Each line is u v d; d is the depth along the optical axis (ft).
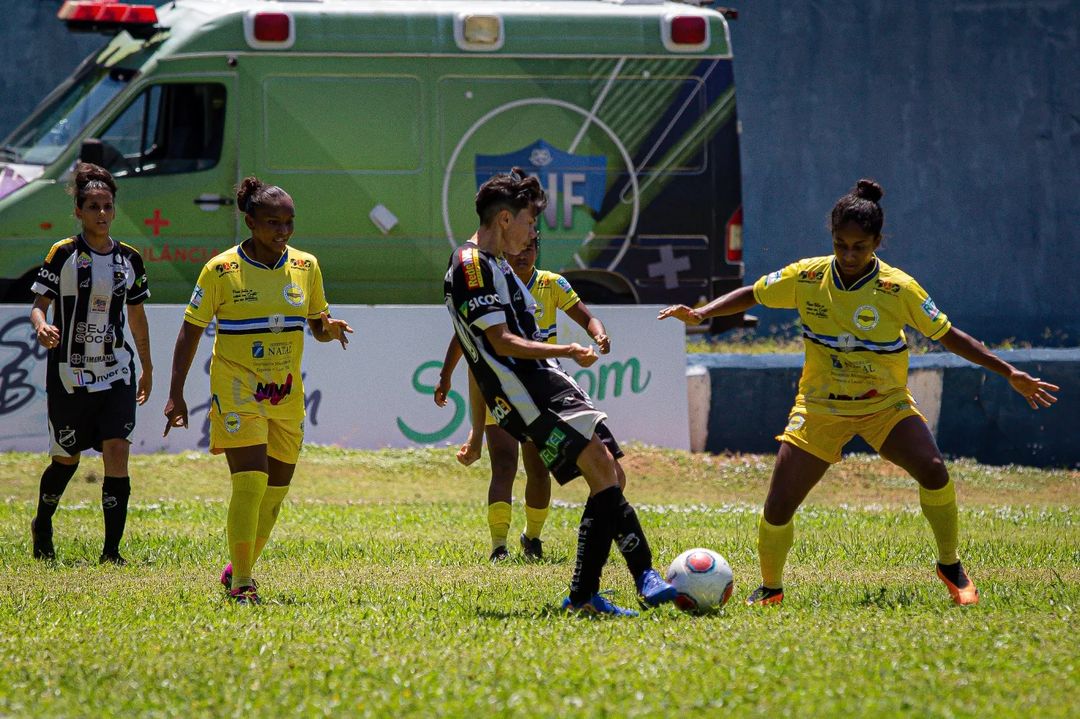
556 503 144.46
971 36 300.20
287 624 65.82
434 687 51.90
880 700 49.11
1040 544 108.06
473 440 103.14
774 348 242.58
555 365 72.54
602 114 176.14
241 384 79.15
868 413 76.43
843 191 299.58
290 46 172.45
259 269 79.71
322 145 173.06
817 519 129.29
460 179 174.70
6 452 156.97
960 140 301.22
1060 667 54.60
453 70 174.29
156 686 52.60
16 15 282.77
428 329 167.12
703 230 178.09
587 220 175.94
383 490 148.46
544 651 58.08
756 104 296.92
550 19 176.04
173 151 173.06
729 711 48.11
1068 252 303.27
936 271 301.84
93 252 98.07
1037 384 75.10
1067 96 301.63
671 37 177.06
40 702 50.19
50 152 173.17
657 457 163.94
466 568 92.43
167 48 173.17
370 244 174.19
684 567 72.43
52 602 75.00
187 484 146.00
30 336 159.53
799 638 61.11
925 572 90.99
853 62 298.56
